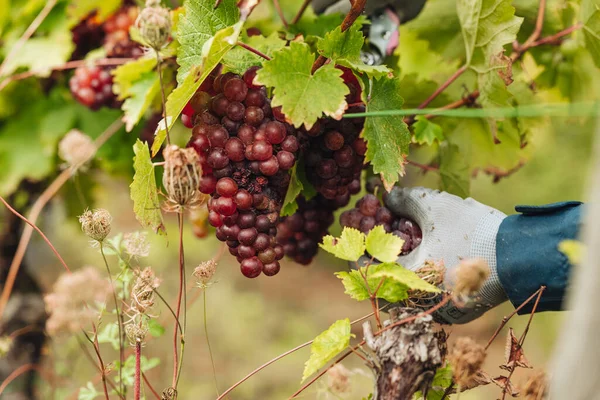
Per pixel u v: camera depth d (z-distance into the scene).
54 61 1.59
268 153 1.20
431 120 1.50
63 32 1.61
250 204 1.21
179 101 1.20
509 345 1.21
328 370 1.29
